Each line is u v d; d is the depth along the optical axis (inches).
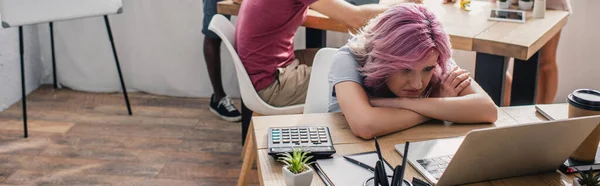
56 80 151.8
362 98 61.4
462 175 47.5
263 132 58.6
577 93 53.4
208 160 114.3
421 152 54.0
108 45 148.1
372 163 52.0
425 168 51.0
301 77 98.7
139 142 122.0
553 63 116.3
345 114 61.1
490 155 46.3
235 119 133.0
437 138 58.1
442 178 47.1
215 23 97.3
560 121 45.7
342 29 98.5
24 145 119.6
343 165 51.6
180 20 142.7
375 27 61.3
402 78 60.8
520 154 47.5
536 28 90.5
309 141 54.5
